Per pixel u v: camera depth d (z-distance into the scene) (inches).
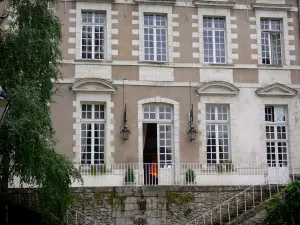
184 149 889.5
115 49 903.1
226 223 738.8
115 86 885.8
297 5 965.8
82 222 734.5
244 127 912.3
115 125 880.3
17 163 554.9
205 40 942.4
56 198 593.3
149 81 901.2
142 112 894.4
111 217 747.4
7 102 327.3
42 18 610.2
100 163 874.1
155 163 869.8
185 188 772.0
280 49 960.3
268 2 957.8
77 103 874.8
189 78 913.5
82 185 711.7
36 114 552.4
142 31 916.0
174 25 926.4
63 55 885.2
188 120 900.0
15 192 711.7
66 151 858.8
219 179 881.5
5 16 679.7
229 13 947.3
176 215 763.4
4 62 582.6
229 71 926.4
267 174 893.8
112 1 913.5
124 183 847.1
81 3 907.4
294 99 937.5
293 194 638.5
